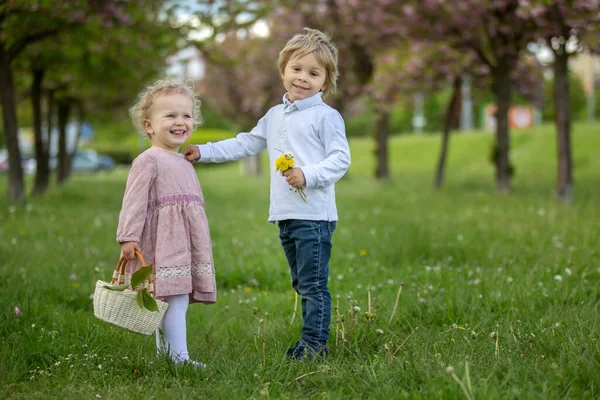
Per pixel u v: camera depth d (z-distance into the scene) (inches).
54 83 668.1
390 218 409.1
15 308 167.8
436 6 572.7
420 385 120.0
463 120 1568.7
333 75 155.3
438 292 199.2
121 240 137.8
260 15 527.2
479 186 746.8
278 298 212.4
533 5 479.8
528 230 330.6
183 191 144.2
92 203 526.9
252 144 159.9
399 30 636.7
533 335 147.4
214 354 148.8
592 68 1726.1
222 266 253.8
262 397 116.6
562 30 506.9
